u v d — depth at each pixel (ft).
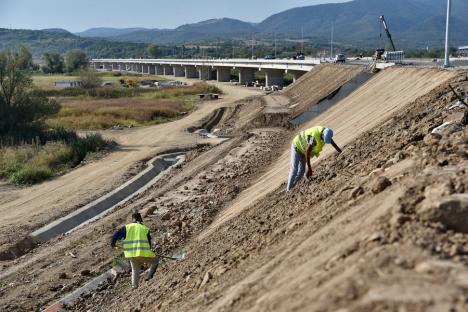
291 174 41.65
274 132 119.03
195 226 54.75
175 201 72.02
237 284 23.18
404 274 14.49
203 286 27.76
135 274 40.11
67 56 595.06
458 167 22.07
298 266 20.25
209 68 452.35
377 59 178.09
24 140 132.77
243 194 61.87
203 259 35.94
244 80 378.53
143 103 231.71
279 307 16.74
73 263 55.21
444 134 31.96
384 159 33.06
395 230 17.76
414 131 40.47
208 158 100.94
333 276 16.62
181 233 53.62
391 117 61.16
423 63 136.77
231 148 106.32
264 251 26.96
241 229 38.63
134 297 37.76
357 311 13.26
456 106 42.39
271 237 28.78
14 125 143.64
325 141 39.78
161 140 139.33
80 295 45.85
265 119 134.31
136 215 40.96
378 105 83.20
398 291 13.51
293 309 15.76
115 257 54.29
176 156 119.65
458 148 26.76
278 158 82.23
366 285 14.47
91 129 165.99
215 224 51.19
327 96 116.67
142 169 104.68
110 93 281.74
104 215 74.28
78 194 88.38
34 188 94.84
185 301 27.12
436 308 12.48
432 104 53.72
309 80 175.83
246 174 77.05
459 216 17.61
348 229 21.08
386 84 94.22
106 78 483.10
